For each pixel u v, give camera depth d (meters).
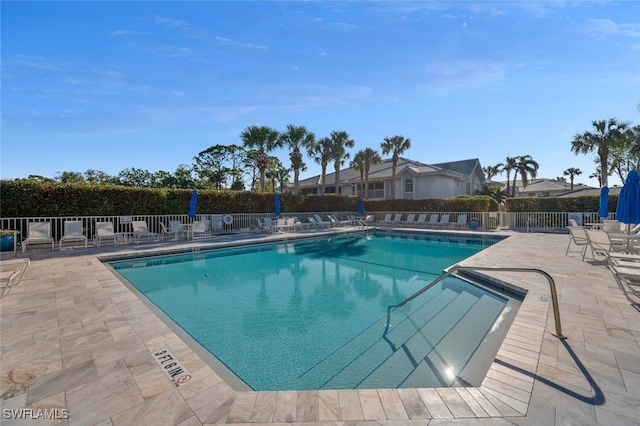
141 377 2.64
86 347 3.20
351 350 3.78
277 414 2.16
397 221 20.91
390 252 11.55
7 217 10.87
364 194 31.48
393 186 26.38
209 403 2.29
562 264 7.34
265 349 3.84
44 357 2.99
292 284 7.03
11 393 2.41
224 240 12.66
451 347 3.78
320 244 13.71
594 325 3.63
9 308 4.41
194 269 8.66
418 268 8.72
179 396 2.38
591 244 7.61
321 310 5.27
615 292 5.00
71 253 9.36
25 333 3.55
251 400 2.32
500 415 2.13
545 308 4.23
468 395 2.36
